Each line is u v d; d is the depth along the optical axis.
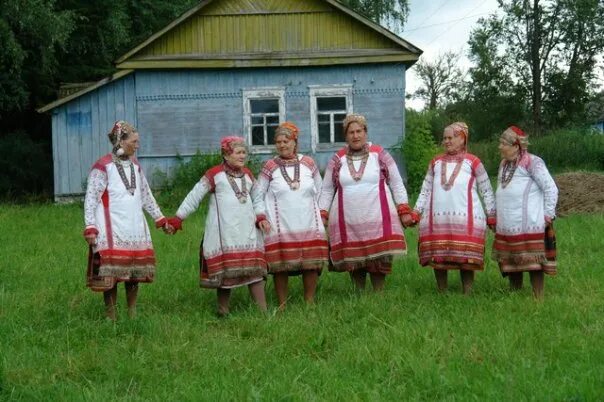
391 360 5.72
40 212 18.59
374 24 22.52
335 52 22.88
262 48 22.92
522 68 50.53
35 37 24.78
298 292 8.84
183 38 22.81
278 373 5.58
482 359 5.68
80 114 22.95
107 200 7.43
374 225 8.27
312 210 8.11
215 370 5.73
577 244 11.51
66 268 10.66
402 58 22.72
